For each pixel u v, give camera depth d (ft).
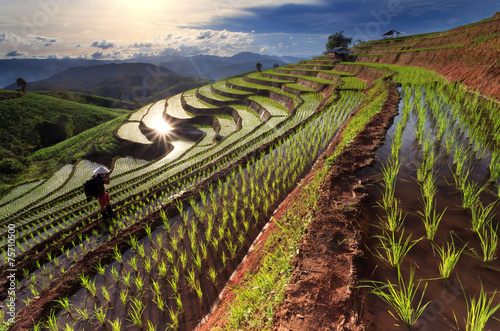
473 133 25.39
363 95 75.31
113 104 441.27
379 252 12.60
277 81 165.07
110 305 17.25
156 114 185.37
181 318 15.96
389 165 21.62
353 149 25.21
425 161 21.40
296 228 16.44
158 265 19.66
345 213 15.55
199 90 229.25
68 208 54.49
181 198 29.71
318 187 19.51
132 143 135.03
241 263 19.72
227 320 12.46
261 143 51.42
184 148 108.68
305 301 10.53
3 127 217.77
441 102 39.42
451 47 73.72
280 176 33.09
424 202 16.07
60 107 264.93
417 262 11.73
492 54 44.19
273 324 10.05
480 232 13.01
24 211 72.74
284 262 13.37
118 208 32.42
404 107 36.94
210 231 23.11
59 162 139.03
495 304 9.43
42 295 18.58
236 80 224.74
